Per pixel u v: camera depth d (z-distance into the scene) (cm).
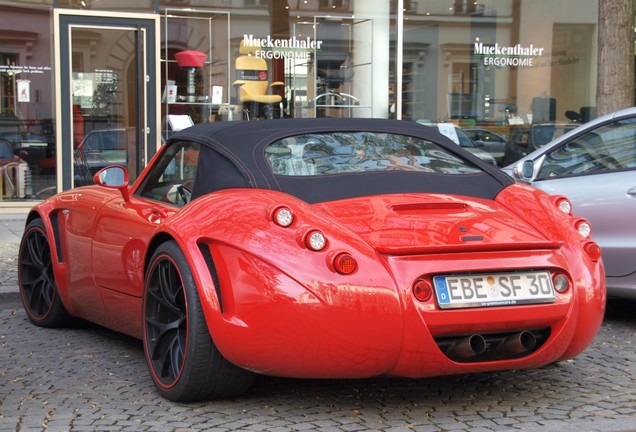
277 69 1188
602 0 852
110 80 1162
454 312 357
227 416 383
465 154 460
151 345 424
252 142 431
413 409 395
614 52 845
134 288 461
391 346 353
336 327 349
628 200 570
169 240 417
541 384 437
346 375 363
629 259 568
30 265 592
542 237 387
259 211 378
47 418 381
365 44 1212
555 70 1266
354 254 356
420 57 1223
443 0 1227
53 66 1140
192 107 1175
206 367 385
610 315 620
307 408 396
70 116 1150
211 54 1173
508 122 1250
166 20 1166
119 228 478
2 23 1121
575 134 628
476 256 367
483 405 401
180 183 457
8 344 535
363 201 397
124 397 415
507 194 427
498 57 1244
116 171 482
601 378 449
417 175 429
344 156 433
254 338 361
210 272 380
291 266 355
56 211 566
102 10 1150
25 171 1139
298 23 1190
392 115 1219
